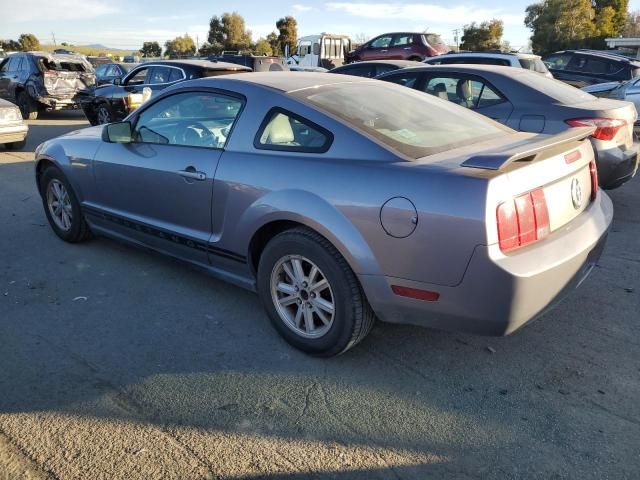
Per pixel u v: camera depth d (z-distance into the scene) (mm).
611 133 5355
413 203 2629
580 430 2594
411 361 3178
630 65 13984
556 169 2820
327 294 3080
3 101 10086
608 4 52438
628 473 2330
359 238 2801
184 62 10898
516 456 2432
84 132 4949
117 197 4320
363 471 2344
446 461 2406
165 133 3992
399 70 6859
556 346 3338
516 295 2516
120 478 2289
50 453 2426
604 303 3902
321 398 2832
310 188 2990
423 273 2650
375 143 2938
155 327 3549
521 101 5785
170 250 4039
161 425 2613
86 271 4441
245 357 3211
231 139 3494
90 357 3188
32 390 2863
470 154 2875
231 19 65438
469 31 53469
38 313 3717
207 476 2307
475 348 3312
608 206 3447
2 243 5098
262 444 2498
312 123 3156
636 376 3027
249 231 3301
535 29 50375
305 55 30969
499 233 2490
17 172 8273
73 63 15672
